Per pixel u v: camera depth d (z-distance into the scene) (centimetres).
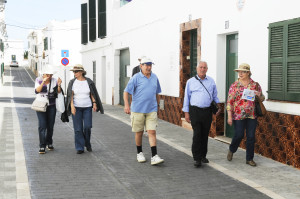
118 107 1739
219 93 927
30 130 1036
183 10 1092
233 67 898
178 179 595
